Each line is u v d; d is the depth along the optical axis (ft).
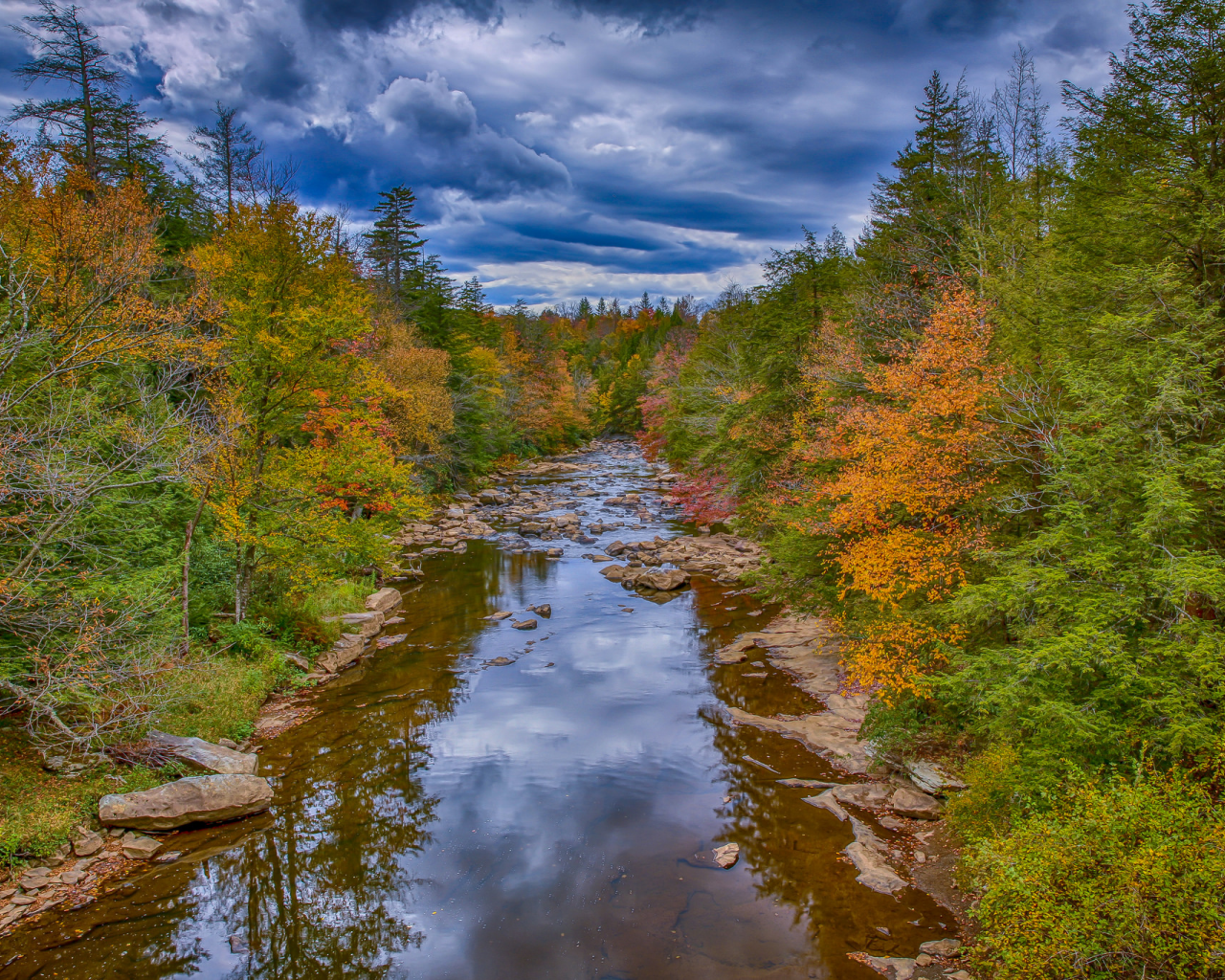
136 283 41.78
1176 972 17.76
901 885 30.78
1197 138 33.22
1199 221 31.24
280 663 54.65
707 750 45.55
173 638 42.91
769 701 53.11
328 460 60.49
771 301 89.15
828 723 48.39
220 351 50.70
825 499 51.24
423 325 151.84
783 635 66.33
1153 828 20.26
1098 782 24.38
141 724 37.63
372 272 153.58
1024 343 38.83
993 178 71.41
